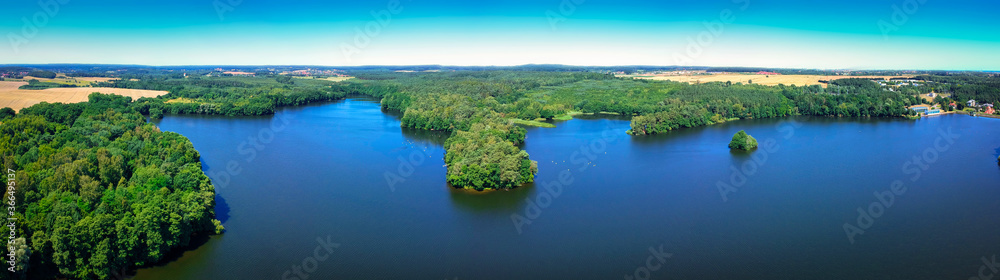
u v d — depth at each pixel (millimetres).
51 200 95750
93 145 150500
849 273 94688
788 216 122375
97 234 87750
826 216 122500
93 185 102500
